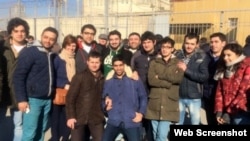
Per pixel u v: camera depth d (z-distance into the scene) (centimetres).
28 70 428
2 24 1369
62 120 517
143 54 515
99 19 1231
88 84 434
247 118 404
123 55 490
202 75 468
